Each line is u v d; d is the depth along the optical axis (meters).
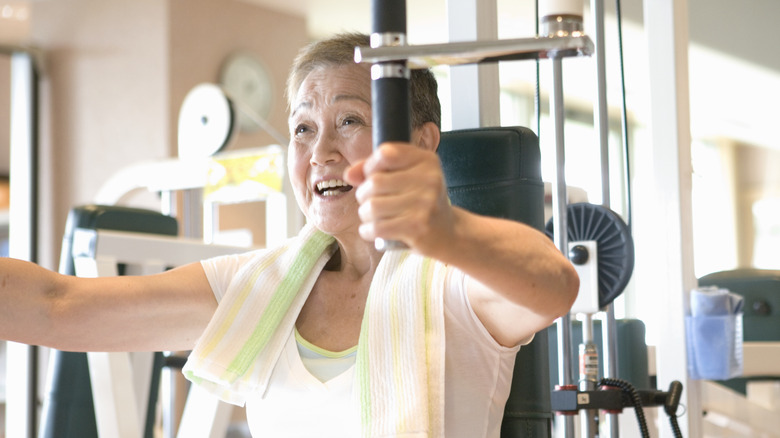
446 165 1.64
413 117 1.44
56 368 2.37
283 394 1.38
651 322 2.56
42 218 6.62
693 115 9.02
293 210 3.50
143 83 6.25
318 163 1.38
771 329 3.20
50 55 6.64
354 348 1.37
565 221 1.58
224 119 4.12
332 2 6.71
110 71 6.41
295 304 1.44
